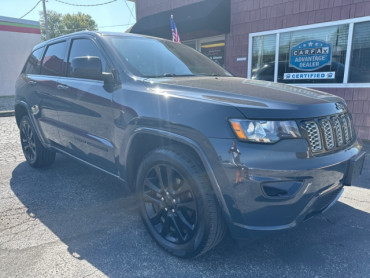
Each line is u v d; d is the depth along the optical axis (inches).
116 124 96.7
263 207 71.2
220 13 315.3
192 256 83.2
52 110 131.8
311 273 81.1
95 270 81.4
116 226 104.9
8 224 105.1
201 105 76.6
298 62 278.5
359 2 232.7
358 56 241.1
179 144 83.9
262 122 71.0
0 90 665.0
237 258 87.7
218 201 74.5
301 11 267.4
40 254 88.0
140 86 92.7
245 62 320.2
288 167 70.1
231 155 70.6
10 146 225.3
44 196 129.3
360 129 246.4
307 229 104.0
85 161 120.7
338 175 81.8
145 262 85.3
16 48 676.1
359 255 89.0
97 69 97.3
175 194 84.7
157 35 377.4
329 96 94.4
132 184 101.4
